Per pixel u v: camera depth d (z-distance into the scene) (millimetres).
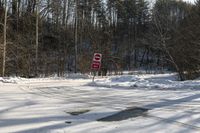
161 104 11797
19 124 8414
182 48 33906
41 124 8422
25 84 21016
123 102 12273
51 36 50969
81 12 55375
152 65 78625
